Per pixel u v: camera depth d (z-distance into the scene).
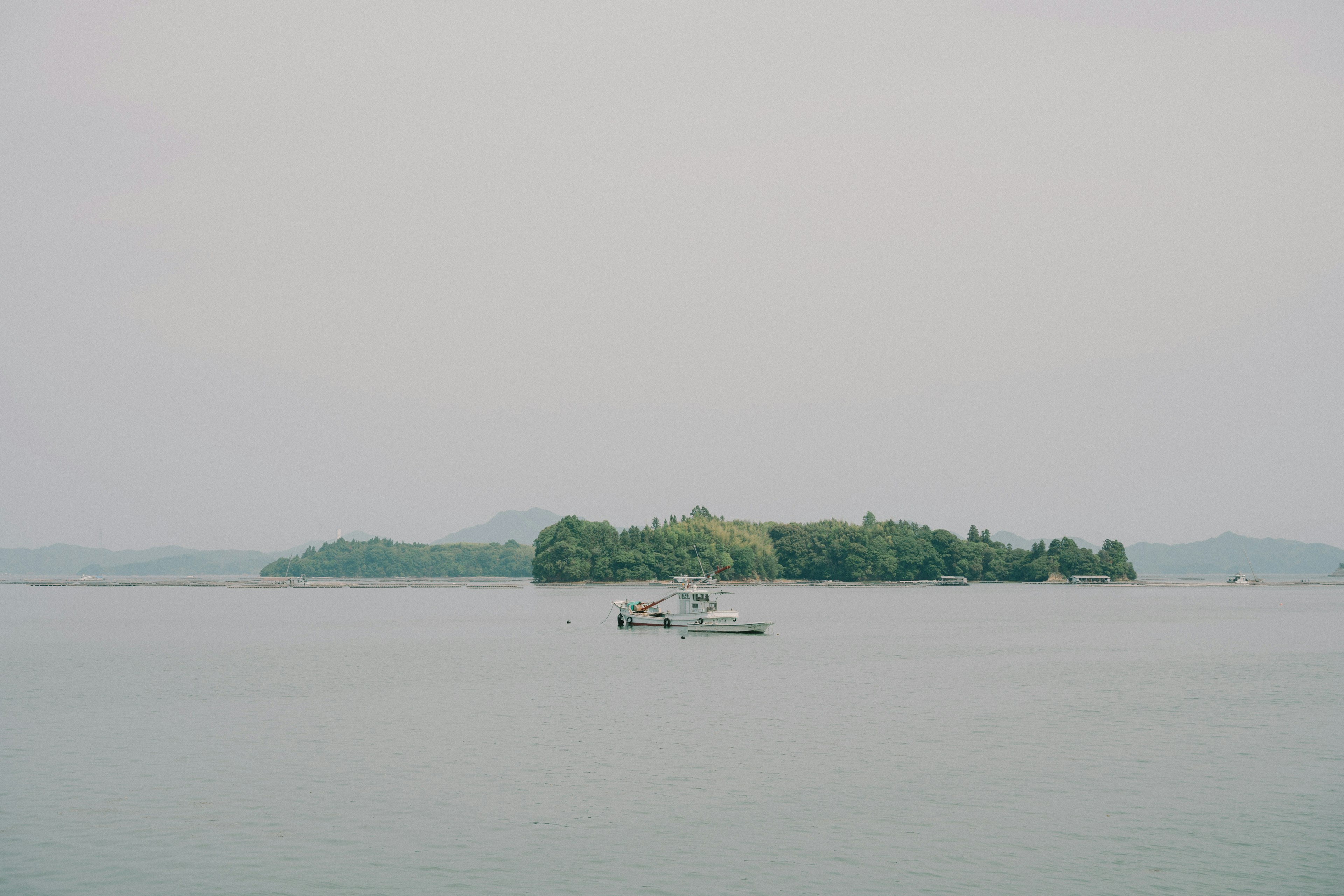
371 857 40.97
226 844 42.53
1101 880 38.38
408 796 49.81
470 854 41.41
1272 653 120.06
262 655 119.94
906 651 124.06
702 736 64.75
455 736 64.88
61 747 61.56
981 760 57.75
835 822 45.59
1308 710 74.44
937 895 36.91
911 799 49.31
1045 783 52.28
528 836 43.66
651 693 84.75
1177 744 61.84
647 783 52.41
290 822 45.41
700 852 41.69
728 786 51.69
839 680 93.88
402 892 37.19
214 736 64.88
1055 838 43.28
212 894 37.00
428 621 193.88
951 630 163.25
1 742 63.12
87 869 39.47
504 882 38.28
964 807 47.84
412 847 42.25
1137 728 67.19
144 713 74.44
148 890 37.38
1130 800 48.88
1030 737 64.38
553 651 125.00
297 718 72.00
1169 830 44.34
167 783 52.22
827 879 38.62
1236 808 47.50
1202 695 82.56
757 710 75.06
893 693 84.56
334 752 59.84
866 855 41.22
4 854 41.12
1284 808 47.44
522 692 85.44
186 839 43.06
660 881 38.38
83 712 75.00
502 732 66.38
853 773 54.59
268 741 63.22
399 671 102.00
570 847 42.25
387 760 57.72
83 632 161.38
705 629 152.88
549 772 54.91
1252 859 40.53
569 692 85.56
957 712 74.00
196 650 127.75
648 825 45.16
